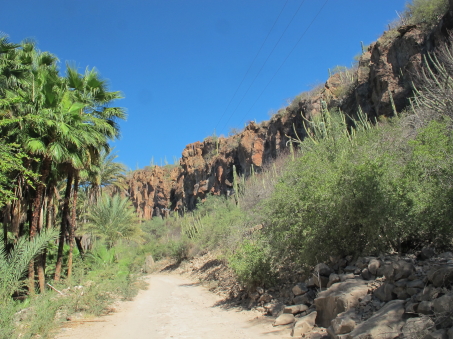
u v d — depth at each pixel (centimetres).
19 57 1498
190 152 7044
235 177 3412
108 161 2684
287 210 981
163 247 4441
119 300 1437
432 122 714
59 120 1334
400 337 452
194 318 1024
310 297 824
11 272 994
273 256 1159
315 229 862
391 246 800
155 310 1214
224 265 2158
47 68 1484
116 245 2722
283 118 4009
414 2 2322
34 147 1265
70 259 1758
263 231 1192
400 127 1126
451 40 1703
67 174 1700
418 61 2031
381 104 2234
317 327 682
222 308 1191
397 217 705
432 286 508
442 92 1243
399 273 582
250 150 4609
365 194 747
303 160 1053
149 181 8062
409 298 532
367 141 1084
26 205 1706
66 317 980
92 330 853
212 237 3006
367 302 600
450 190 575
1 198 1074
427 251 691
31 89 1362
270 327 784
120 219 2748
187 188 6525
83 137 1420
